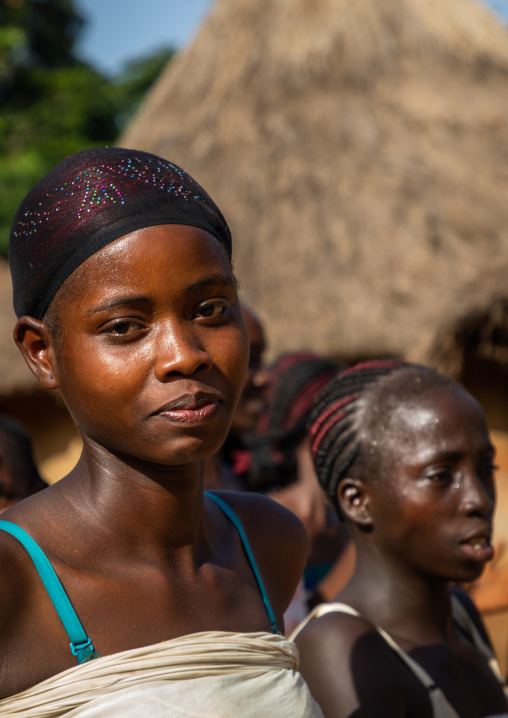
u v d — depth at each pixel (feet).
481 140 25.94
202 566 3.71
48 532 3.36
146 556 3.51
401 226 23.21
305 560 4.58
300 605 7.86
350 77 26.94
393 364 6.27
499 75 28.48
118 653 3.15
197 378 3.30
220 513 4.22
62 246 3.32
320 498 10.03
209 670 3.26
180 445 3.28
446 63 28.12
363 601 5.78
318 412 6.19
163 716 3.08
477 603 9.12
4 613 3.08
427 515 5.50
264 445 10.15
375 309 21.40
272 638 3.59
